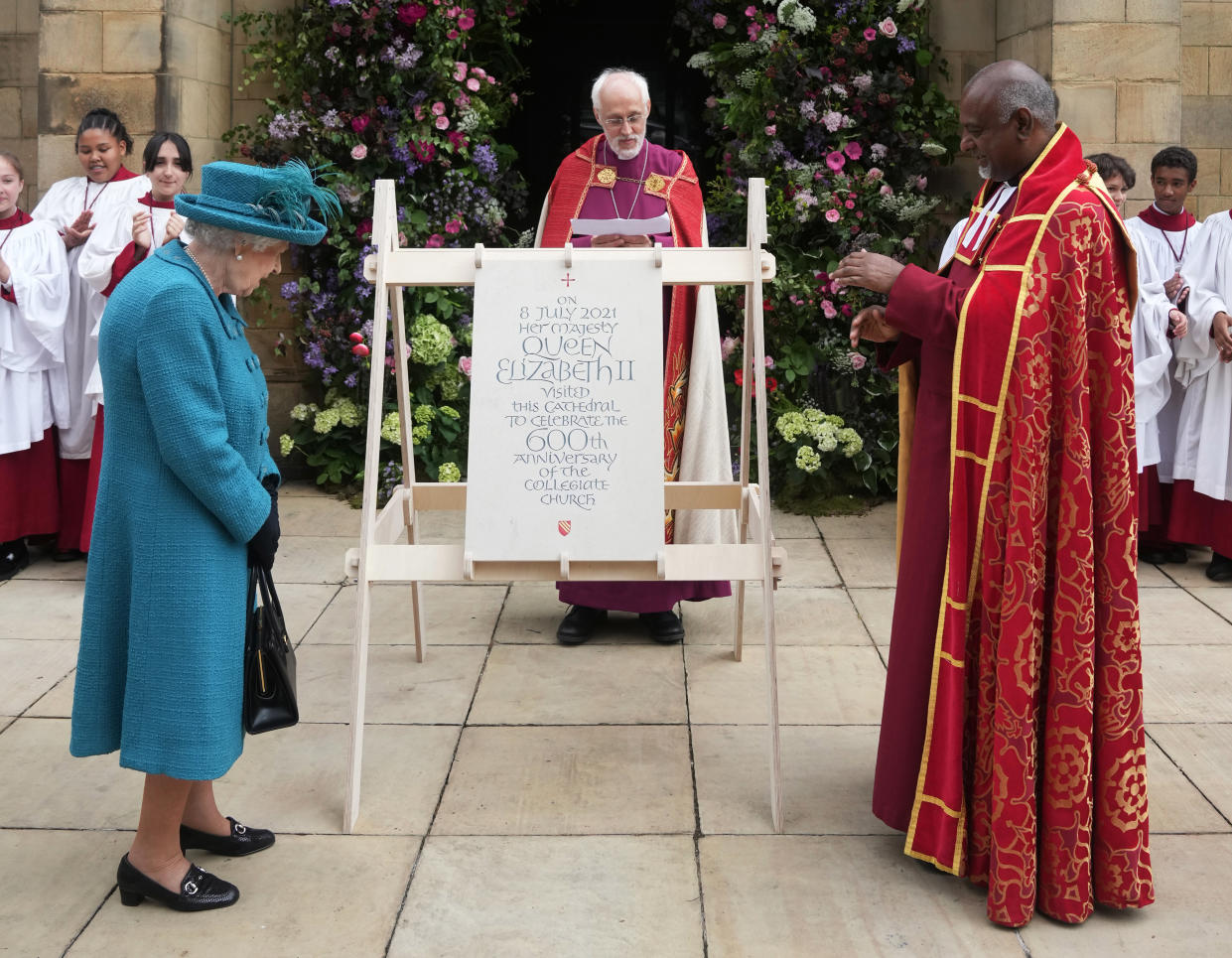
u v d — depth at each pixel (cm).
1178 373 502
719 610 452
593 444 294
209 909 254
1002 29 616
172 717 239
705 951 241
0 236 473
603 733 343
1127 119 562
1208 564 520
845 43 596
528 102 695
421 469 610
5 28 691
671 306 411
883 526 567
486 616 446
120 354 235
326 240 602
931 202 596
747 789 310
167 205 488
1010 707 245
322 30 590
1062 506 247
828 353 600
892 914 254
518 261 303
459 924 250
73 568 504
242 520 241
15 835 286
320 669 391
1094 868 255
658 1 686
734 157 631
